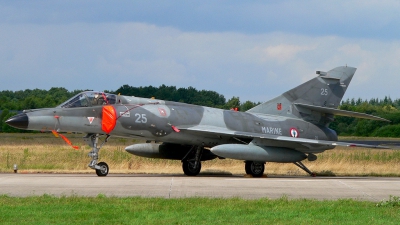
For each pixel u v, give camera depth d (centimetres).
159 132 4888
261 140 5059
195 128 4934
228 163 6512
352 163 6494
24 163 6100
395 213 2675
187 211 2658
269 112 5656
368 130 13550
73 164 6022
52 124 4503
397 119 13612
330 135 5781
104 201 2908
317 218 2533
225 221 2428
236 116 5344
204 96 14712
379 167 6244
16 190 3391
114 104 4791
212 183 3875
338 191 3556
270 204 2877
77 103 4656
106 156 6506
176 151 5222
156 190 3453
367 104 15212
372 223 2425
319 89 5778
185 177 4575
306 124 5678
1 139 11550
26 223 2350
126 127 4741
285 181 4141
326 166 6250
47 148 8269
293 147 5266
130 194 3272
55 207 2722
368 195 3397
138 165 6012
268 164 6378
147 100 5016
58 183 3756
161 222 2394
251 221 2433
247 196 3266
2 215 2505
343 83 5859
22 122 4406
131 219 2466
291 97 5728
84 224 2352
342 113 5506
